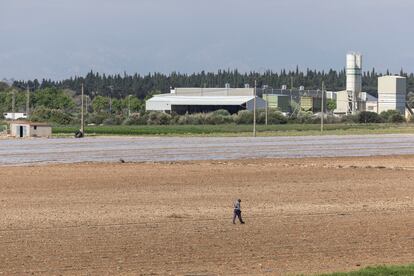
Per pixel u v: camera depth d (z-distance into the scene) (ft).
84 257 298.35
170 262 292.20
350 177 575.38
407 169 645.92
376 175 591.37
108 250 311.27
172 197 461.78
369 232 353.72
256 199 455.63
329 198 463.01
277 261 294.87
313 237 340.80
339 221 381.40
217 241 330.75
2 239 330.13
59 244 321.11
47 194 471.62
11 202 437.17
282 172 604.08
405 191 499.51
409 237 342.85
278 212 407.44
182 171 604.90
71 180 541.75
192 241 330.54
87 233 345.31
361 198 464.65
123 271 277.03
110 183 526.16
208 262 292.61
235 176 573.74
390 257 302.04
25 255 300.40
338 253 309.01
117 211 406.82
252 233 349.00
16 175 571.69
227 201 446.60
